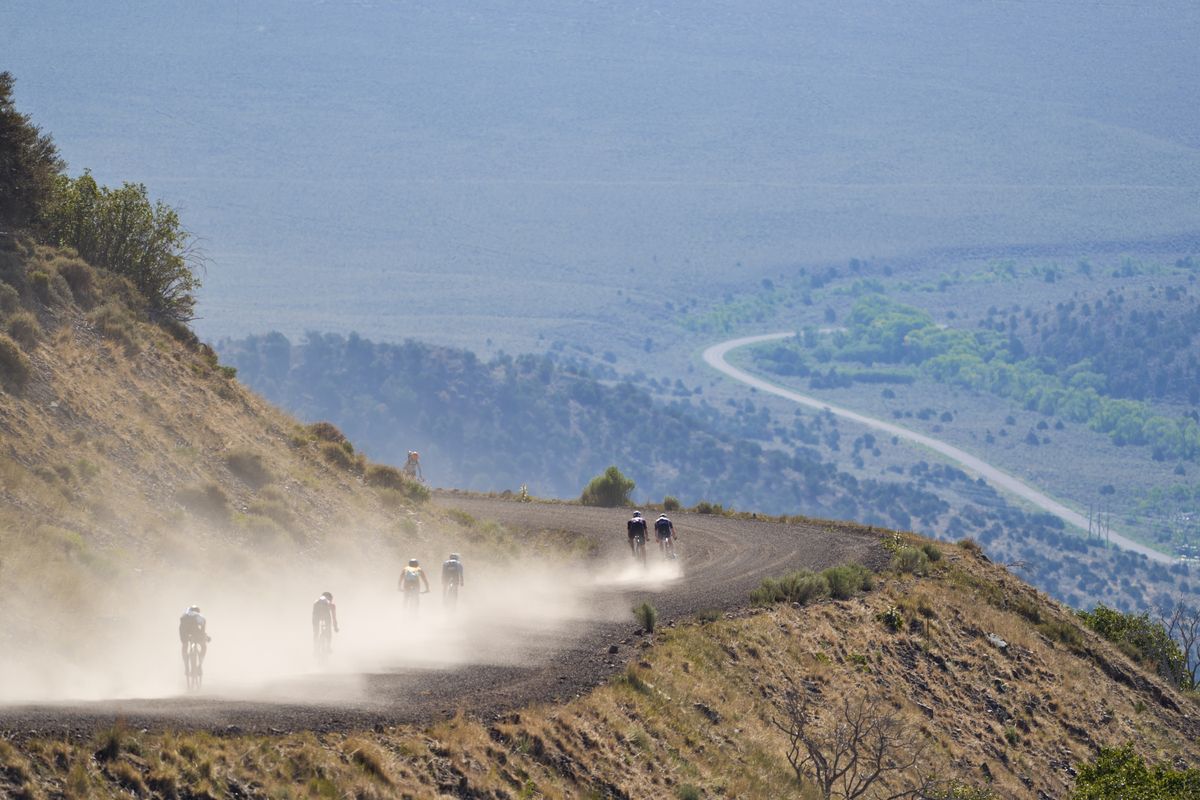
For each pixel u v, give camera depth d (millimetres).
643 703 96375
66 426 121938
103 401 131875
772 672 117500
